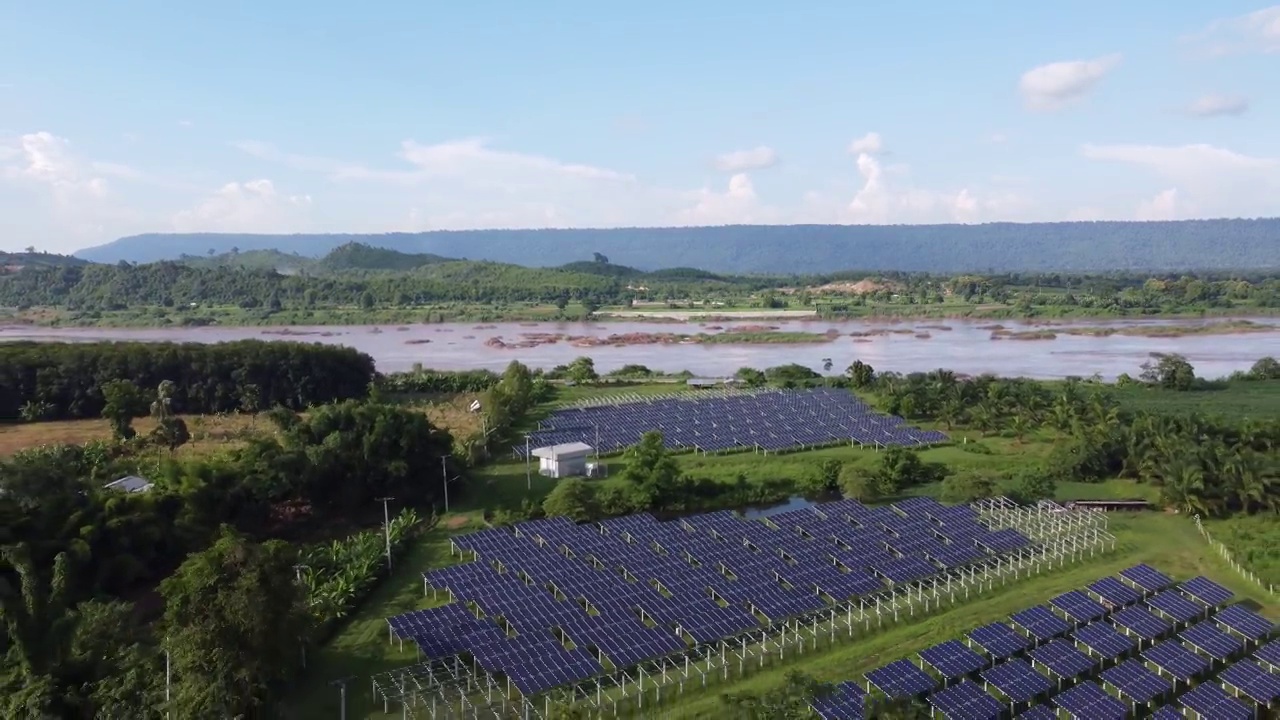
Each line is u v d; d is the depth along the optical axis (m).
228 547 62.34
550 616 81.56
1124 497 121.00
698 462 142.12
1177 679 71.88
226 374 186.38
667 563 95.62
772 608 84.38
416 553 101.00
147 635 69.25
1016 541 103.62
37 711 52.38
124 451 135.25
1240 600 88.94
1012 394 166.75
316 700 67.94
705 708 67.44
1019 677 70.00
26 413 167.50
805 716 53.09
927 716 57.06
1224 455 115.81
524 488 126.44
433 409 183.12
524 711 66.44
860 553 99.19
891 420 165.88
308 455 112.00
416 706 66.69
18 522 82.69
